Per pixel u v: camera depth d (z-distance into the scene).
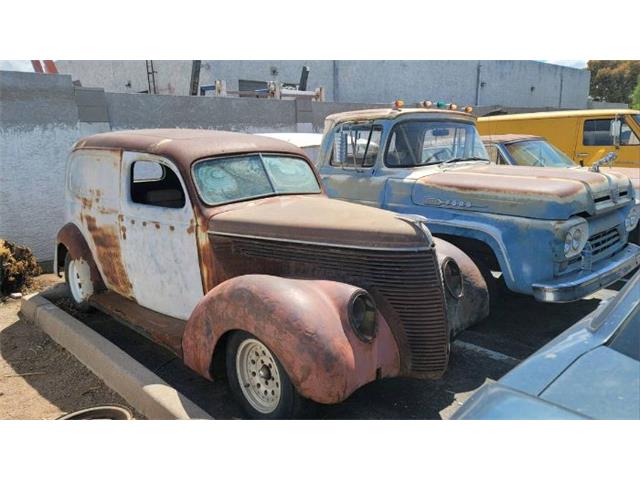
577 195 4.66
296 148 4.94
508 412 2.12
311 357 2.99
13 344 5.04
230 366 3.55
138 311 4.66
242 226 3.90
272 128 11.52
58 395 4.05
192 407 3.44
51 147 8.19
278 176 4.60
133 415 3.70
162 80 19.45
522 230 4.65
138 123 9.22
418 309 3.43
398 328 3.47
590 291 4.62
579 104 31.28
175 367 4.52
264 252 3.85
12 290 6.70
